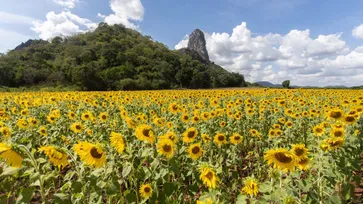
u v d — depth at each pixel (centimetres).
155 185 407
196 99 2062
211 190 373
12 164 286
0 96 2206
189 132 588
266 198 367
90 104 1405
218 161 550
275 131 761
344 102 1289
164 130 702
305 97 1980
